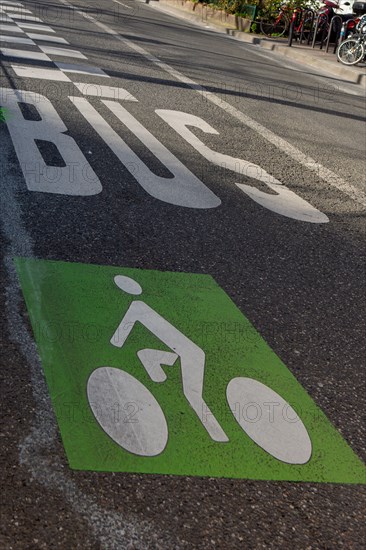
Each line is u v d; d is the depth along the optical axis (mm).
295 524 2252
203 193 5324
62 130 6312
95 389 2719
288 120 8883
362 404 2980
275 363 3160
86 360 2895
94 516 2133
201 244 4367
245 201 5332
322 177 6469
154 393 2752
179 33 17766
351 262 4535
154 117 7551
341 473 2525
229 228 4723
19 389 2648
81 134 6293
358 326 3684
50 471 2273
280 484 2412
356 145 8180
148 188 5203
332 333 3551
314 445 2645
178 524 2162
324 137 8281
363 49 15852
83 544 2033
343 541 2223
